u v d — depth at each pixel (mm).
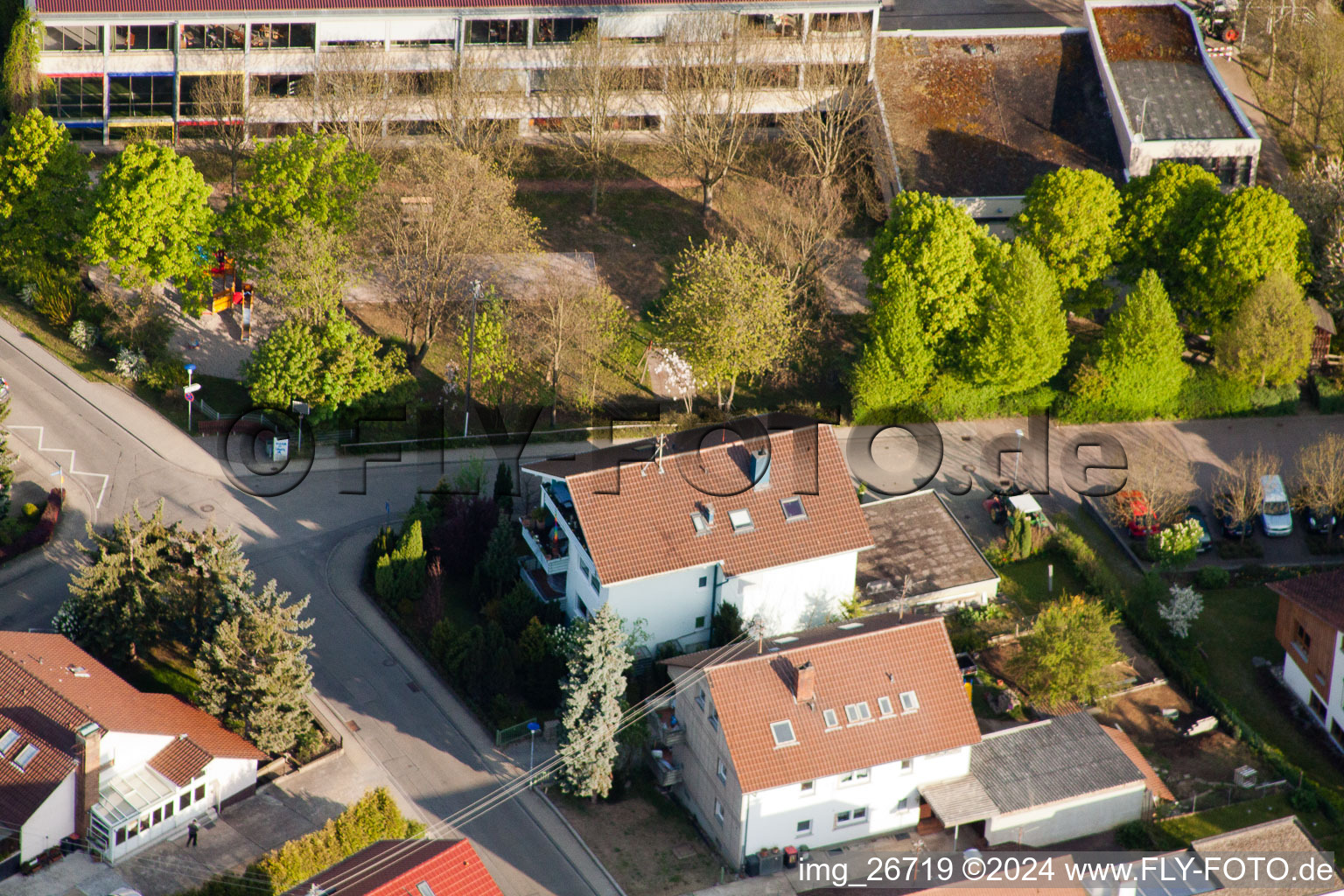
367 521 98625
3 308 111125
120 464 100625
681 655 82938
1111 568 97688
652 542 85312
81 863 75125
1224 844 74188
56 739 75250
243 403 105625
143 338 107000
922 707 78500
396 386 105812
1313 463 104375
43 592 91250
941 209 106812
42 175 109375
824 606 89000
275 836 77812
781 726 76688
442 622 88125
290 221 107562
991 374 106375
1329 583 88125
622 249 119938
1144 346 106625
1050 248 110500
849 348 112938
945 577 93625
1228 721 86312
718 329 105250
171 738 78188
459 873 67938
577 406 107125
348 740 83500
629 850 78438
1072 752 81562
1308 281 110688
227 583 83750
